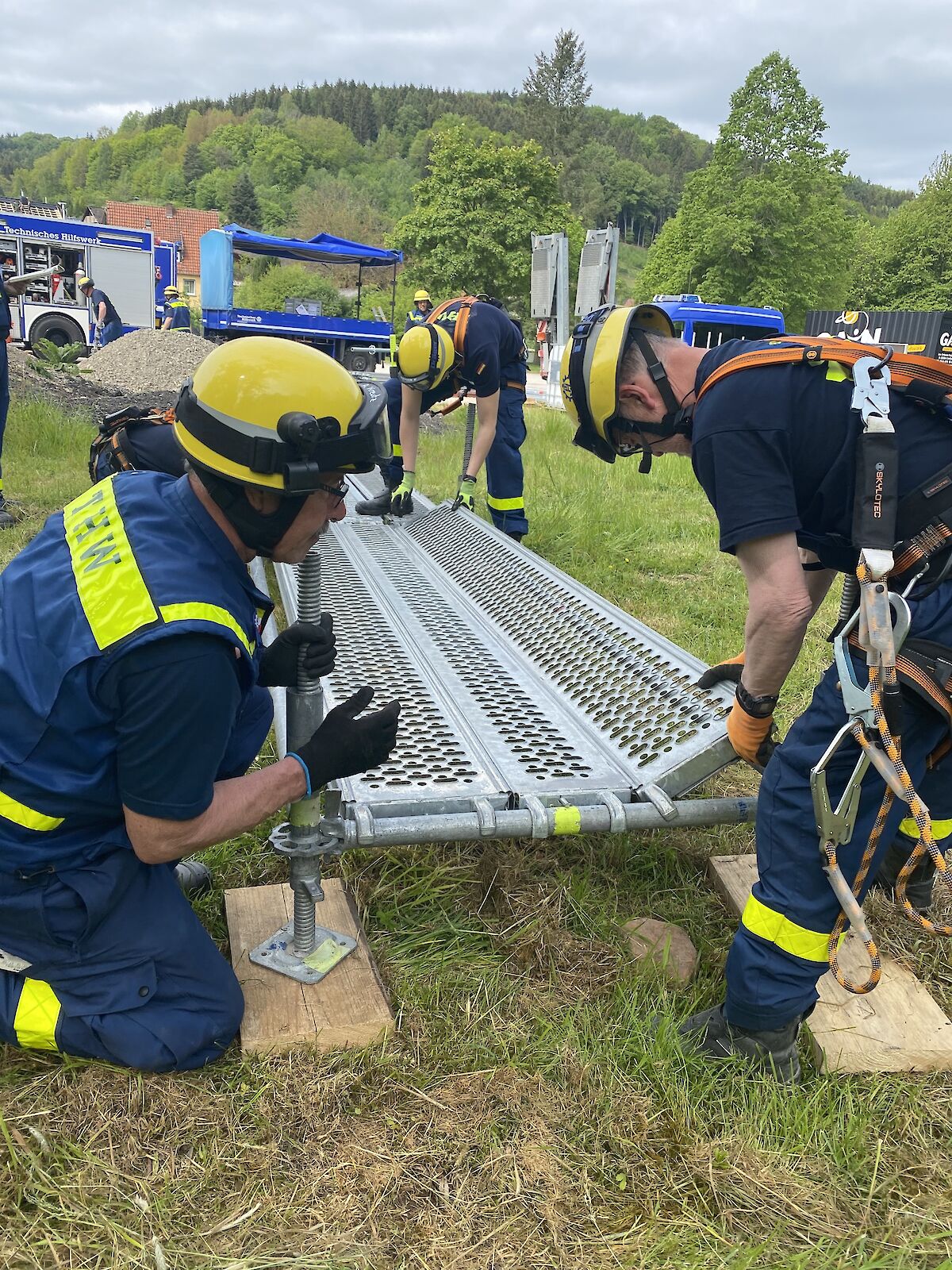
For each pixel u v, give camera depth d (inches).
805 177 1572.3
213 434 60.5
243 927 86.4
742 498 66.7
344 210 3014.3
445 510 209.0
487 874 99.8
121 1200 62.9
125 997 69.7
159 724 59.9
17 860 65.7
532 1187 66.1
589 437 80.5
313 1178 65.5
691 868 105.4
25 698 62.6
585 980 86.7
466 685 123.6
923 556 65.9
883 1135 72.5
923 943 93.9
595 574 216.5
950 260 1846.7
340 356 980.6
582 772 99.7
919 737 69.6
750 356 68.2
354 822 84.7
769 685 75.6
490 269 1663.4
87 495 71.2
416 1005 81.2
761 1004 72.8
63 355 583.8
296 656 72.7
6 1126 65.4
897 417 66.1
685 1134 70.1
